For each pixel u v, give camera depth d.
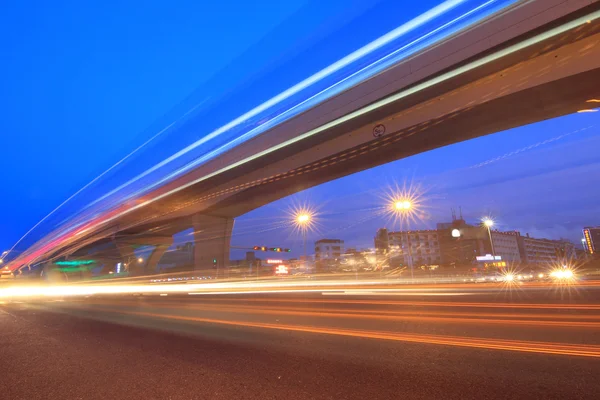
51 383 4.61
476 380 4.30
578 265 52.75
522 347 5.69
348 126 35.22
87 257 76.94
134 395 4.15
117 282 35.06
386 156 37.88
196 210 57.69
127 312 12.57
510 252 105.31
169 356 5.85
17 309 14.34
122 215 60.00
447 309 10.42
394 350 5.82
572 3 21.38
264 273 65.69
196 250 59.28
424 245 99.06
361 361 5.26
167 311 12.45
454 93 28.98
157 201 54.81
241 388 4.29
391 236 100.81
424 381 4.33
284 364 5.23
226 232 62.88
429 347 5.91
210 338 7.29
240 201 52.94
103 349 6.46
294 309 11.70
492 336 6.55
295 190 49.12
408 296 15.92
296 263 88.12
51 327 9.13
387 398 3.86
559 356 5.14
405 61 29.64
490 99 27.30
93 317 11.18
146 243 78.69
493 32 24.66
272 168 43.91
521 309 9.88
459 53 26.39
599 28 21.81
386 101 31.44
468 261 91.50
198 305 14.44
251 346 6.45
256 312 11.38
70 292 28.61
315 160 39.69
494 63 25.59
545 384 4.10
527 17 23.16
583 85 24.42
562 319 8.04
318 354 5.75
